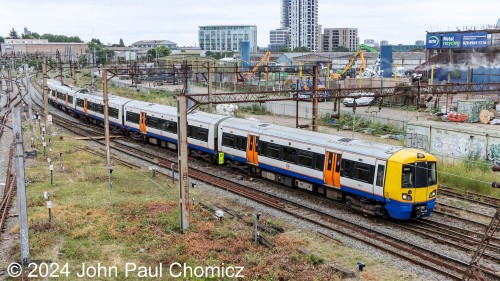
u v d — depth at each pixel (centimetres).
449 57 7800
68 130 4822
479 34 7306
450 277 1583
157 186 2747
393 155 2128
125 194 2561
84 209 2259
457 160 3325
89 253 1766
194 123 3441
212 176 3045
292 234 1973
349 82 7856
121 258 1727
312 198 2567
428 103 6706
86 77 10019
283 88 7575
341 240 1927
